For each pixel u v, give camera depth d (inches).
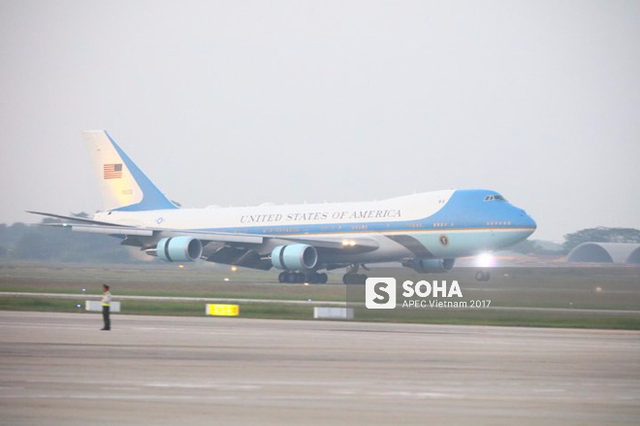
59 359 2017.7
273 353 2182.6
